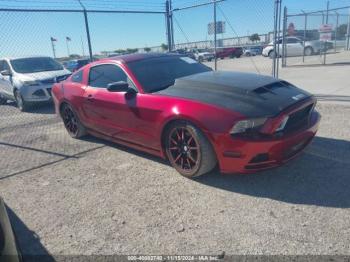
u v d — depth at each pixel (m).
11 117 9.42
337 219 3.06
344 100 7.72
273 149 3.50
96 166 4.91
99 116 5.36
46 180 4.60
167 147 4.27
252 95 3.85
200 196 3.71
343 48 23.89
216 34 9.82
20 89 9.80
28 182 4.59
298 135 3.70
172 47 11.45
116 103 4.82
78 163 5.11
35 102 9.75
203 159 3.82
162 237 3.05
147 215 3.44
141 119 4.47
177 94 4.19
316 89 9.43
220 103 3.76
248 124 3.50
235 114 3.57
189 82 4.43
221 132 3.58
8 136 7.20
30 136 7.03
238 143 3.52
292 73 13.65
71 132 6.46
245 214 3.28
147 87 4.61
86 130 6.03
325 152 4.59
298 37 21.02
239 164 3.60
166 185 4.05
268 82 4.24
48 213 3.70
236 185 3.87
